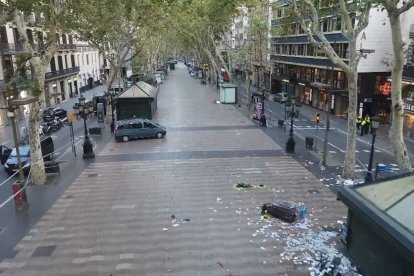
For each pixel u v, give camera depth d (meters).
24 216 14.06
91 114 37.59
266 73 61.06
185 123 32.59
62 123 32.38
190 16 40.34
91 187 17.12
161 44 70.06
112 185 17.33
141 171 19.36
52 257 11.12
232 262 10.74
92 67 68.00
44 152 20.77
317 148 24.16
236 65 70.62
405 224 8.25
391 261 8.78
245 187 16.72
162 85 67.31
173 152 23.09
